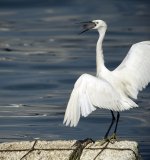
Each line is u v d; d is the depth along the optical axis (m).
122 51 29.72
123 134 17.81
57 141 12.12
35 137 17.36
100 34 13.26
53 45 31.72
